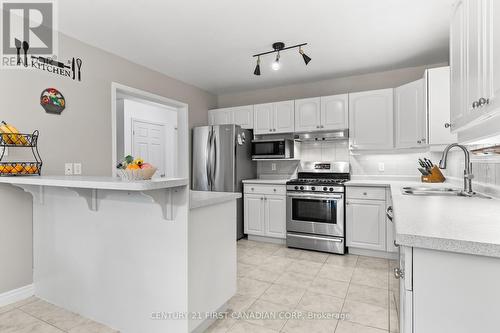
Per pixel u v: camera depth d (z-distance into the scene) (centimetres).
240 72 369
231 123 438
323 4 214
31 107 230
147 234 171
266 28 252
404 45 288
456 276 81
